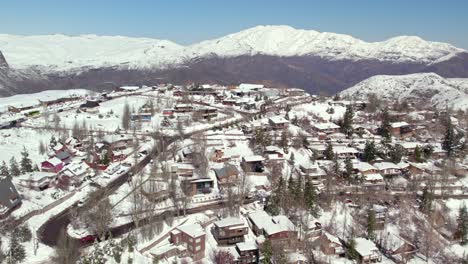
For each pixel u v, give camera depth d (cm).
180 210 10450
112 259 7944
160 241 8881
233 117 19338
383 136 17088
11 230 8900
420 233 10194
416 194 12019
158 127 17512
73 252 8044
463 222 10225
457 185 12750
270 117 18475
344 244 9438
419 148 14925
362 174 12762
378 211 10506
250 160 12912
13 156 12569
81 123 17725
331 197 11156
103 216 9169
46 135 16050
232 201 10525
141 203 9825
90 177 12450
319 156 14362
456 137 15538
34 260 7956
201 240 8488
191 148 13775
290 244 8838
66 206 10700
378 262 8919
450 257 9438
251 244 8619
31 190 11156
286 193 10762
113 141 14638
